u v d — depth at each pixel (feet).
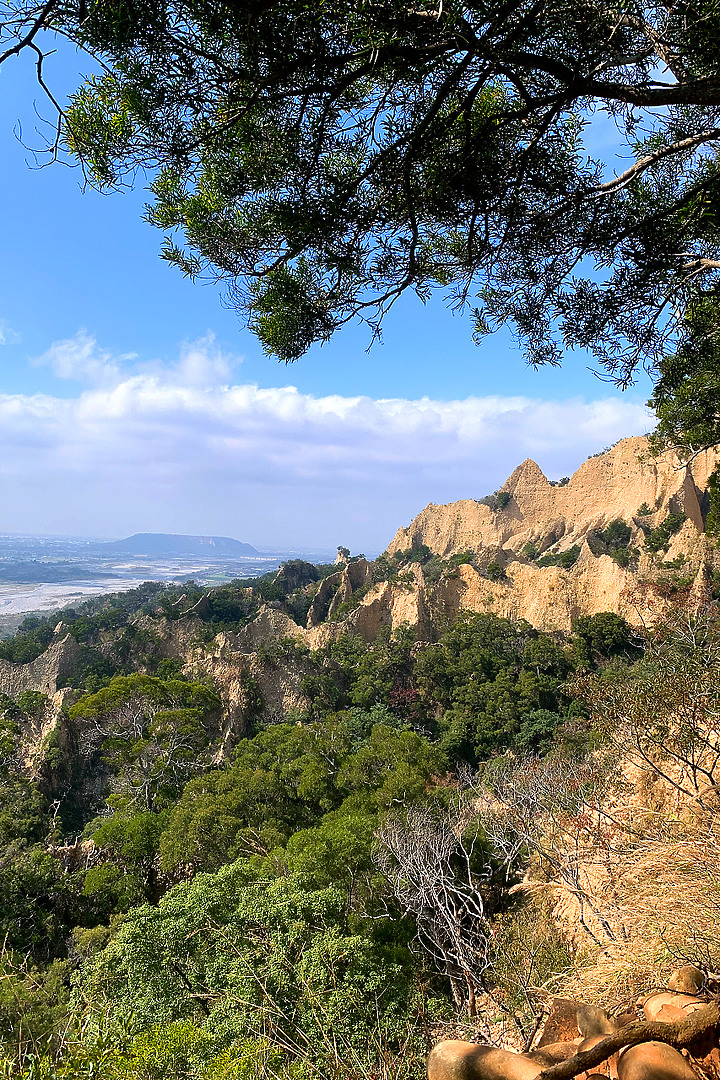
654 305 17.11
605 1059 7.04
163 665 216.33
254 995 33.78
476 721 169.48
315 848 60.70
